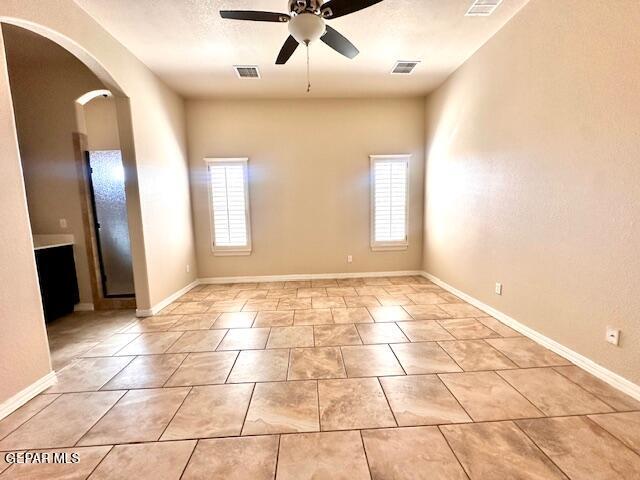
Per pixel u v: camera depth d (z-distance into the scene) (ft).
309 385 6.69
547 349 8.07
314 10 6.77
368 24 9.09
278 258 16.26
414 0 8.00
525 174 8.66
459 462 4.60
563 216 7.45
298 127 15.56
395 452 4.82
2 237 5.88
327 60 11.26
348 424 5.46
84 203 11.89
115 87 9.77
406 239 16.38
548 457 4.65
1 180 5.88
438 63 11.75
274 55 10.73
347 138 15.71
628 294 6.04
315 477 4.40
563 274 7.53
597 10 6.36
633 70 5.76
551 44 7.56
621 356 6.22
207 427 5.48
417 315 10.77
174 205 13.56
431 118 14.88
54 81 11.28
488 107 10.26
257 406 6.02
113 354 8.34
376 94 15.07
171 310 11.87
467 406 5.87
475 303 11.51
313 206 16.05
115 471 4.59
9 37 9.04
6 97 6.00
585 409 5.70
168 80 12.69
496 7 8.39
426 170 15.69
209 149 15.39
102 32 8.86
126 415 5.85
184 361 7.88
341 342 8.77
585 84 6.72
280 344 8.73
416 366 7.37
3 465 4.74
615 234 6.23
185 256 14.58
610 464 4.50
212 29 9.07
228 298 13.32
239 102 15.25
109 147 13.76
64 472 4.59
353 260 16.52
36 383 6.50
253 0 7.80
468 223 11.81
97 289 12.25
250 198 15.81
